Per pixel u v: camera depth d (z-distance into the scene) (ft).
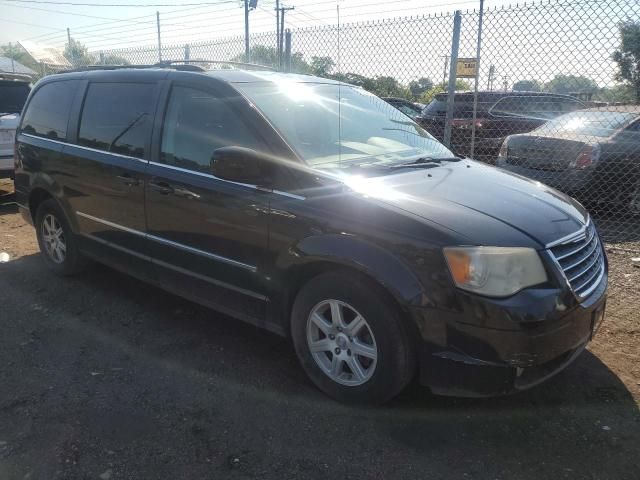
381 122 13.42
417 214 9.01
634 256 18.39
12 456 8.53
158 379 10.87
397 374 9.18
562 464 8.46
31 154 16.25
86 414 9.65
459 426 9.38
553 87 22.36
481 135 30.60
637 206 22.30
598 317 9.88
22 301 14.70
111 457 8.54
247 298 11.03
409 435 9.14
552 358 8.73
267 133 10.73
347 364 9.95
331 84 13.91
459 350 8.54
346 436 9.12
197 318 13.76
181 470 8.29
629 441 8.99
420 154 12.64
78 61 61.67
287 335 10.78
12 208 26.27
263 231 10.37
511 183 11.37
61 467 8.30
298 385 10.69
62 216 15.55
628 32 18.85
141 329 13.11
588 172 21.56
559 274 8.85
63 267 16.17
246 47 33.37
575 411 9.82
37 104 16.66
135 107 13.28
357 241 9.14
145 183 12.55
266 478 8.15
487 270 8.36
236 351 12.07
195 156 11.80
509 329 8.28
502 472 8.29
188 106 12.16
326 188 9.82
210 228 11.30
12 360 11.56
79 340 12.51
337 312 9.75
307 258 9.66
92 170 13.99
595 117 23.31
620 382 10.75
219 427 9.34
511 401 10.11
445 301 8.45
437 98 32.78
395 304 8.97
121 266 13.98
